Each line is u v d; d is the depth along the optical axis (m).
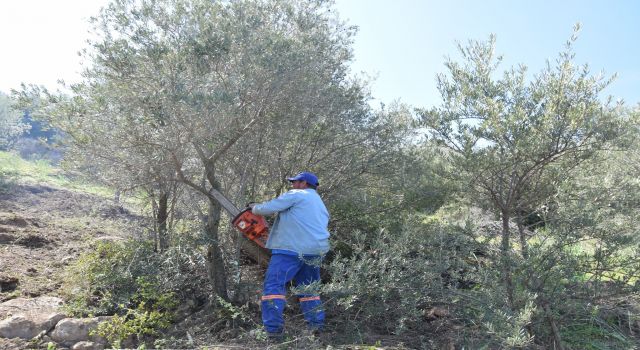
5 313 4.23
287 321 4.66
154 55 4.12
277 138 5.28
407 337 4.40
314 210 4.50
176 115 4.29
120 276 5.00
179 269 5.17
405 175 5.82
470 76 4.45
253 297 5.14
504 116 4.22
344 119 5.70
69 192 10.93
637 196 4.07
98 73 4.56
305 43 4.95
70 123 4.58
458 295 4.21
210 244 4.94
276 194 5.88
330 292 4.27
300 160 5.79
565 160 4.44
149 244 5.61
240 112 4.72
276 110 5.08
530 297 3.67
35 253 6.31
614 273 4.11
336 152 5.88
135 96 4.44
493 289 3.97
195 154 5.08
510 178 4.54
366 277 4.15
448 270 4.67
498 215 4.73
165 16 4.45
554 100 4.12
